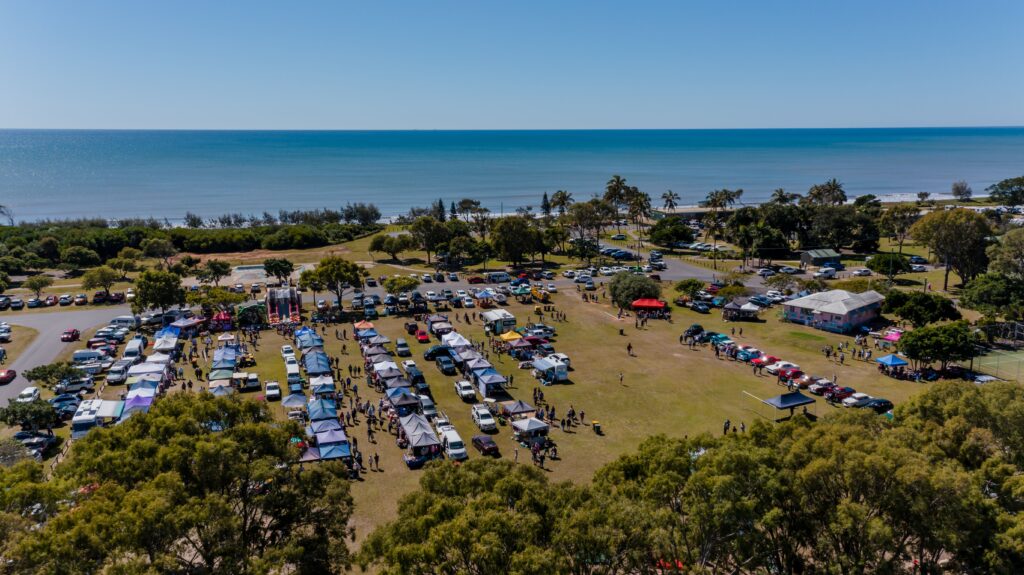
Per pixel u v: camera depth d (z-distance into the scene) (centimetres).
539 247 15300
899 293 9931
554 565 2778
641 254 17112
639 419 6506
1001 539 3306
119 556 2916
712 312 11038
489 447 5656
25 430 5959
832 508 3500
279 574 3133
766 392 7244
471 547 2811
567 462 5544
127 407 6384
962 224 11556
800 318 10100
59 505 3328
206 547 3197
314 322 10294
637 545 3064
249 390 7275
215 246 17400
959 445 4150
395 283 11125
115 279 11850
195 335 9550
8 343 9088
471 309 11194
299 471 3822
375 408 6744
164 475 3212
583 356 8581
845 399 6788
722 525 3294
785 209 17388
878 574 3288
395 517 4659
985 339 8606
